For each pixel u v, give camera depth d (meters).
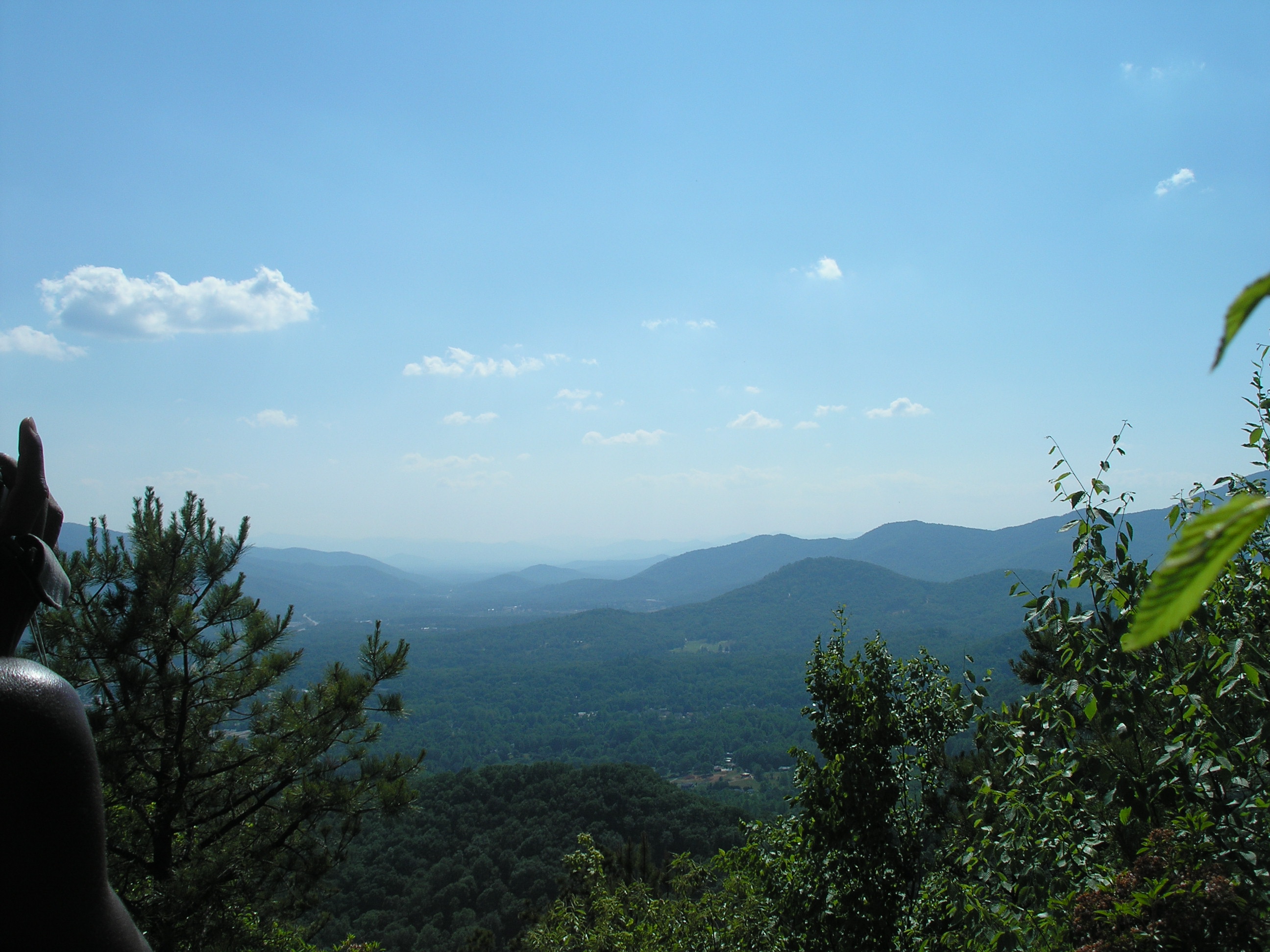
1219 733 3.15
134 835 6.96
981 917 3.58
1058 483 3.95
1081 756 3.59
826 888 5.21
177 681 6.85
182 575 7.06
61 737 1.29
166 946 6.29
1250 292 0.37
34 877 1.25
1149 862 3.10
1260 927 2.74
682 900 7.48
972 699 4.51
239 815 7.43
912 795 5.36
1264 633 3.47
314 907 7.90
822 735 5.36
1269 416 3.69
